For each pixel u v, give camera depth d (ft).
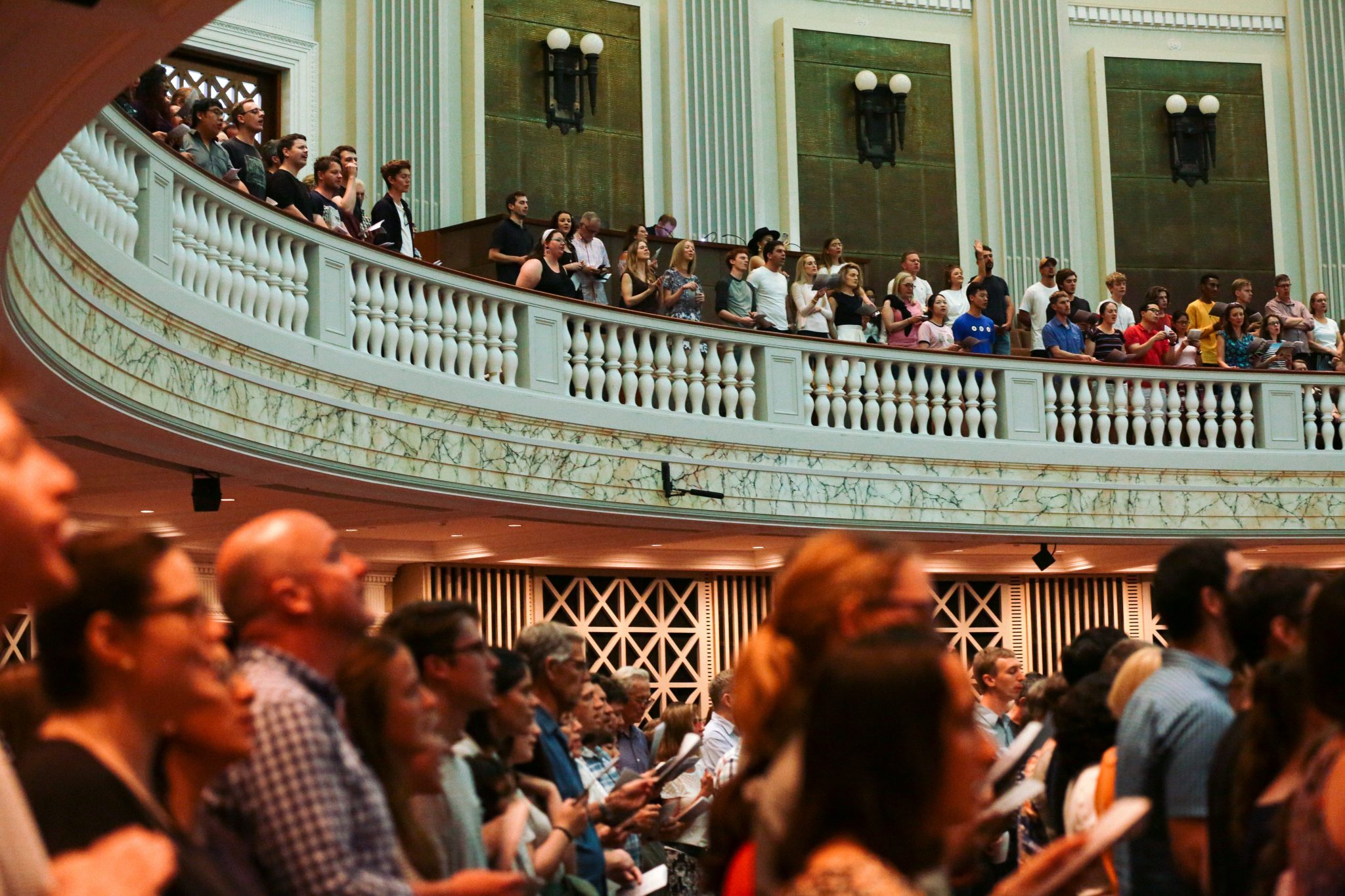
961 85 63.36
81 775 7.68
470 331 37.63
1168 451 47.11
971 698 7.55
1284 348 50.16
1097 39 64.69
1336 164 64.90
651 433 40.24
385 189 52.37
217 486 31.76
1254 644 12.39
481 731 14.78
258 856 9.05
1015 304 62.13
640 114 58.29
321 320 33.09
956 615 54.03
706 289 49.73
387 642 11.14
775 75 61.00
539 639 17.33
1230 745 11.48
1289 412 48.42
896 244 61.72
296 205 34.01
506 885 9.80
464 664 12.58
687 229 58.39
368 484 33.73
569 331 39.86
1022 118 63.16
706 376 42.32
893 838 6.83
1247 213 64.85
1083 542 46.68
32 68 16.99
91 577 8.05
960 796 6.95
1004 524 45.27
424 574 46.29
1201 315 49.96
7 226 20.03
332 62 52.24
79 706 8.13
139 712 8.15
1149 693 12.69
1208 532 47.16
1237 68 65.21
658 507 40.19
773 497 42.32
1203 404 48.11
